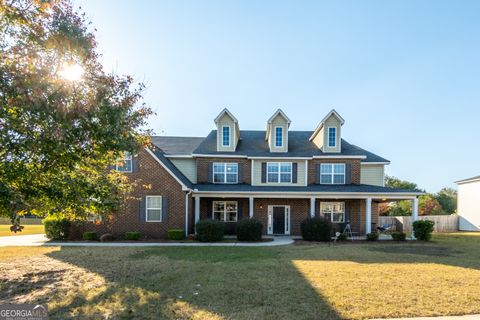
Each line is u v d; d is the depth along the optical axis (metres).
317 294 6.60
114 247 14.38
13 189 6.66
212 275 8.30
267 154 21.78
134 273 8.70
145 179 18.27
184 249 13.66
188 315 5.45
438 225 29.95
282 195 19.28
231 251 13.02
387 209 37.16
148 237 18.09
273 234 21.31
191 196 19.88
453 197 48.56
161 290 6.95
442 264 10.06
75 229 17.75
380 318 5.36
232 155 21.53
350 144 23.81
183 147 24.06
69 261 10.61
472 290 6.96
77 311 5.74
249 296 6.48
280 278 7.96
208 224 16.91
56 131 6.50
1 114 6.25
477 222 28.67
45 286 7.51
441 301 6.19
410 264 10.01
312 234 17.84
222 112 22.05
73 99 6.75
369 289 6.98
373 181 22.53
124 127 7.93
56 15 6.77
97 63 7.32
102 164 9.02
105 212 9.41
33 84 6.23
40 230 25.52
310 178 21.72
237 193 19.31
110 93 7.49
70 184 7.82
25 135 6.73
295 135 25.97
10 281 8.02
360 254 12.27
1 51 6.46
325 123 22.06
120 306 5.96
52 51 6.76
